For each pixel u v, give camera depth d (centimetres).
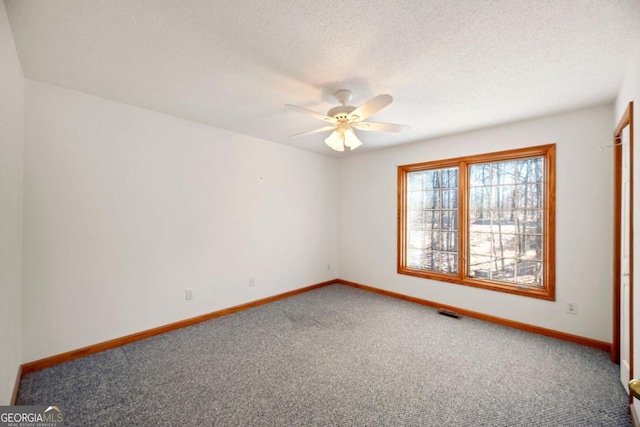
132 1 135
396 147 418
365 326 310
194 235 317
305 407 180
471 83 218
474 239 350
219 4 137
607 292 258
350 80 214
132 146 270
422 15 144
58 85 227
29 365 216
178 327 302
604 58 183
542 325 291
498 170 332
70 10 141
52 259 227
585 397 191
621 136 229
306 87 226
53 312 228
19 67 191
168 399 188
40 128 220
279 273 409
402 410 178
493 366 229
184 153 307
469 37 162
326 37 163
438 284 372
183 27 155
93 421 168
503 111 275
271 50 177
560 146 281
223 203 343
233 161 352
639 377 163
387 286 429
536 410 178
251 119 307
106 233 255
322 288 467
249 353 249
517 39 164
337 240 502
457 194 363
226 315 343
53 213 227
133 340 270
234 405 182
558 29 154
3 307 156
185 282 310
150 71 204
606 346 256
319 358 241
